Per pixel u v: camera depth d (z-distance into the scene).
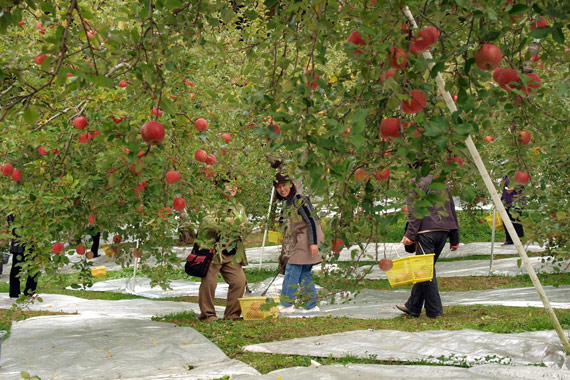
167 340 5.87
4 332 4.32
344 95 2.86
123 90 4.88
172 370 4.86
